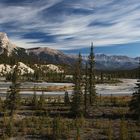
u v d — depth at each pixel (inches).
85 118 1743.4
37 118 1619.1
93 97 2362.2
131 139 1123.9
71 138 1180.5
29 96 3326.8
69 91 4493.1
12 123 1382.9
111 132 1254.9
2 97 3075.8
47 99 2933.1
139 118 1610.5
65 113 1920.5
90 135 1250.6
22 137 1186.0
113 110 2074.3
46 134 1229.1
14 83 1851.6
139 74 1663.4
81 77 1911.9
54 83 7155.5
